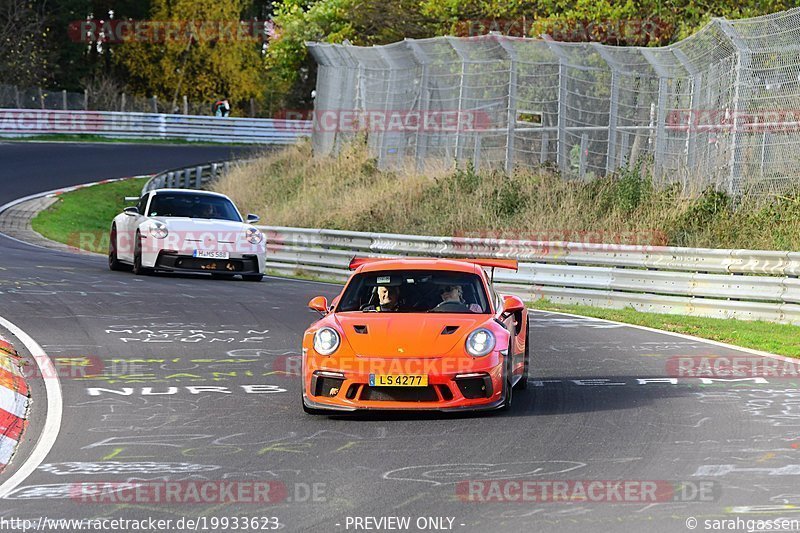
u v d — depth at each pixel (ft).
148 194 269.03
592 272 230.89
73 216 425.69
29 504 80.38
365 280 126.41
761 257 204.64
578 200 299.99
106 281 238.48
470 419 111.04
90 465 92.53
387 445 99.14
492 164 342.44
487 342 112.06
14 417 111.45
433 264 128.88
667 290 217.36
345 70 419.74
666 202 272.92
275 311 200.44
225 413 114.62
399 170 378.73
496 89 341.82
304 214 372.38
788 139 246.88
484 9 422.00
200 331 173.58
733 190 259.80
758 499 79.87
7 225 382.01
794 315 196.75
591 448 97.14
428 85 362.33
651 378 136.26
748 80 250.16
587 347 164.25
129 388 128.16
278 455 95.66
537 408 116.78
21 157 549.54
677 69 284.82
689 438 101.19
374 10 540.11
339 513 76.95
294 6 583.99
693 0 354.13
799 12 237.25
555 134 329.31
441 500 80.18
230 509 78.43
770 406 117.29
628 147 309.42
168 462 93.40
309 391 112.57
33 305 196.03
